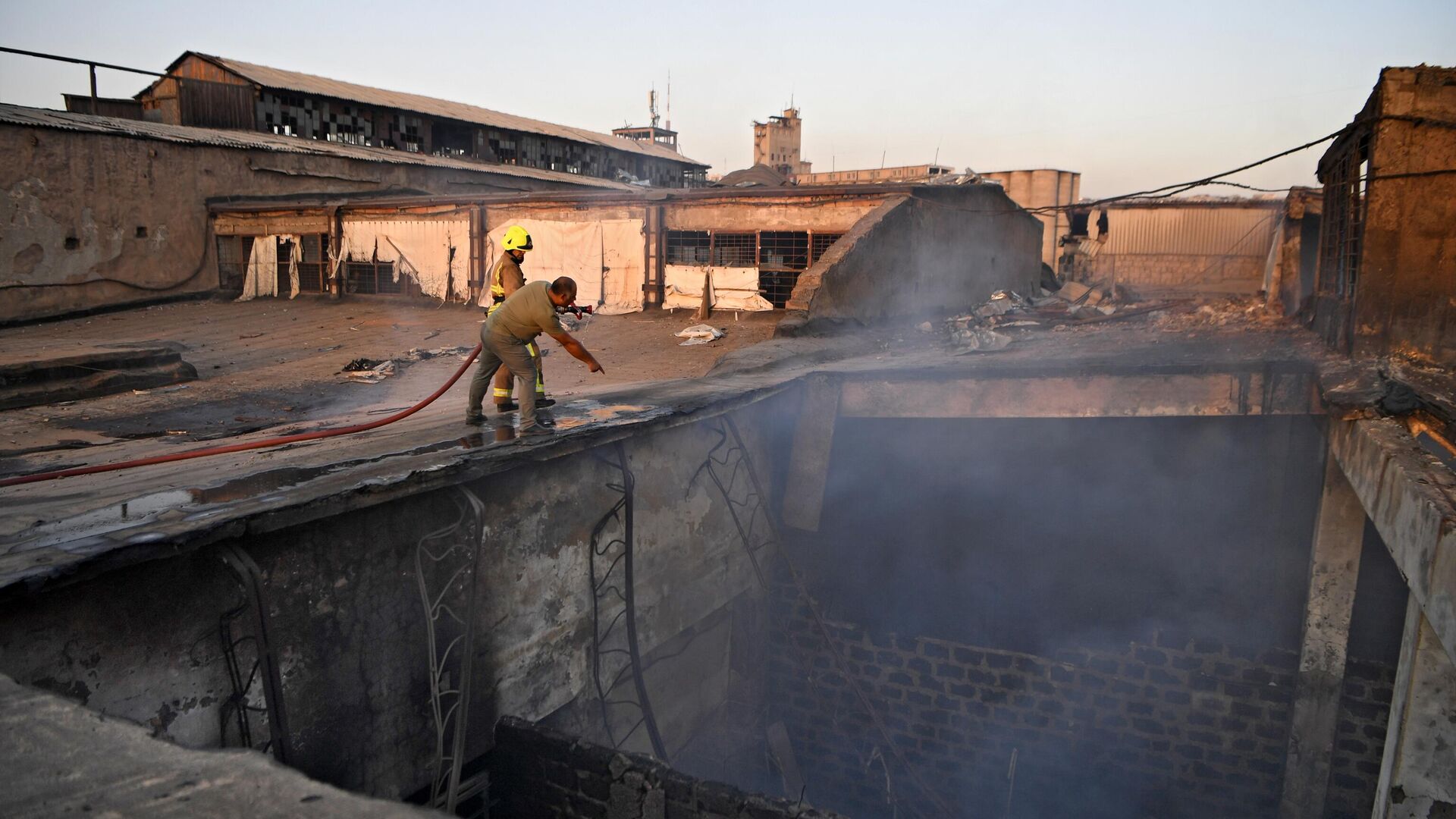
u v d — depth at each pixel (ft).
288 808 5.83
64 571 12.32
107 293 62.75
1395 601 29.91
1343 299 35.68
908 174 129.59
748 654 36.09
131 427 28.32
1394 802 19.13
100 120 64.85
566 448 21.58
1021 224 78.33
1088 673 34.40
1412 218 30.27
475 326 53.57
